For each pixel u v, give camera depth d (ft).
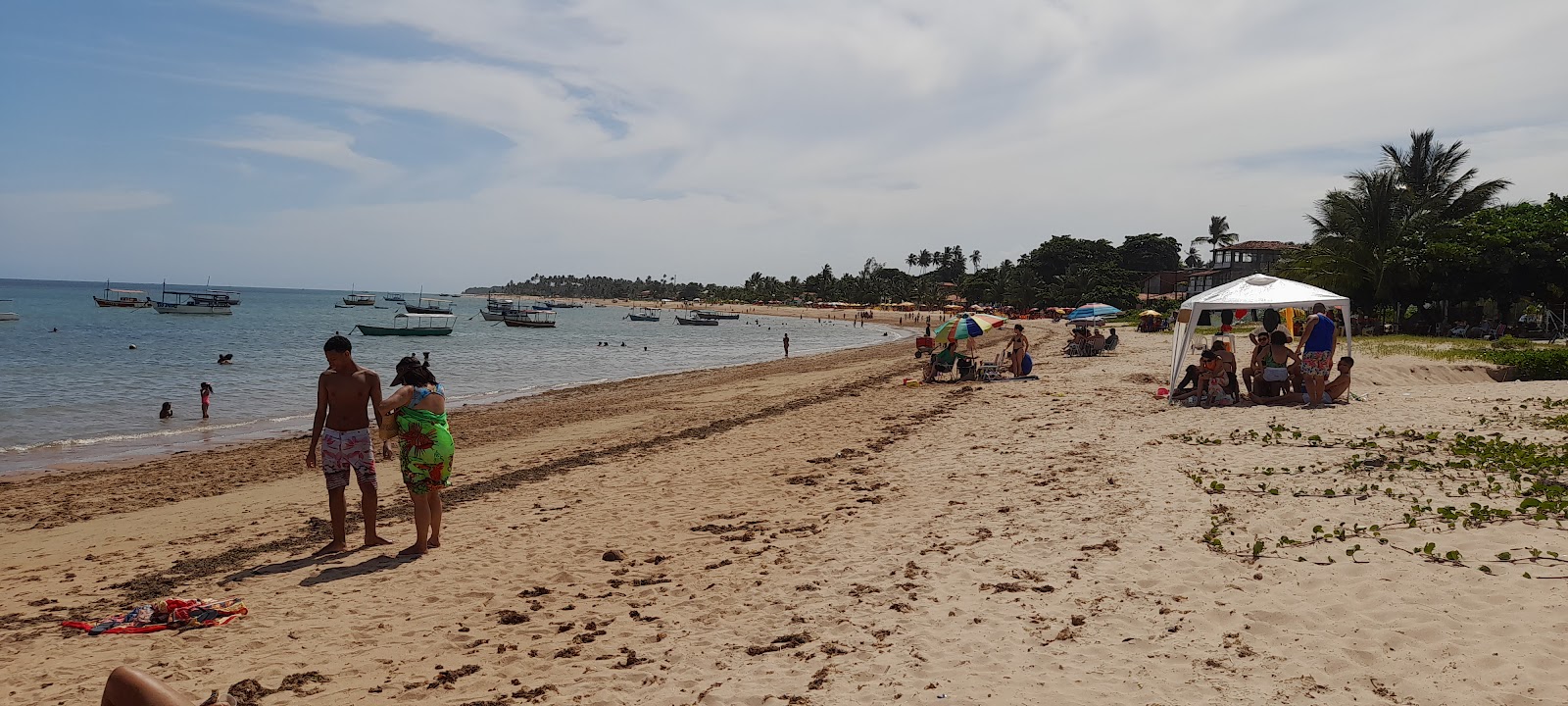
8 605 23.85
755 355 182.80
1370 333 134.92
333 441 26.63
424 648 18.57
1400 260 133.08
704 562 24.38
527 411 77.00
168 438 63.72
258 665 17.89
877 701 14.40
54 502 40.57
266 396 93.76
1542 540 19.07
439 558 25.76
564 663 17.39
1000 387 67.05
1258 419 40.57
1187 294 349.82
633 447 49.14
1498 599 16.03
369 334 240.73
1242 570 19.17
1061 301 402.52
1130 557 20.86
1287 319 93.09
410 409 26.09
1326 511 23.16
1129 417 44.42
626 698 15.44
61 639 20.12
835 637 17.65
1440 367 67.72
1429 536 20.16
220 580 24.71
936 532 25.07
